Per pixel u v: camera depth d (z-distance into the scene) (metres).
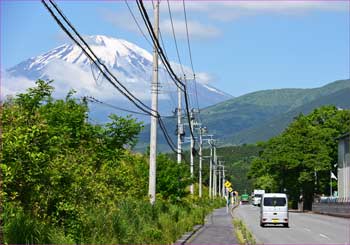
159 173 40.22
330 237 31.56
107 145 24.72
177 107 54.78
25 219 13.55
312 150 87.75
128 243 19.42
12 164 12.95
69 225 16.02
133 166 34.38
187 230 31.83
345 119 93.56
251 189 188.12
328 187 94.31
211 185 109.69
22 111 14.48
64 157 16.66
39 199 14.66
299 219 54.28
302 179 86.62
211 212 66.12
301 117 98.25
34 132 13.53
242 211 81.19
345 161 80.44
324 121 95.94
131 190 28.08
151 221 24.89
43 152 13.97
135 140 25.52
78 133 22.86
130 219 22.17
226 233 32.16
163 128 38.44
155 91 29.09
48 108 22.72
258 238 30.61
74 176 16.39
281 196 42.12
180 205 40.88
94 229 17.69
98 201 19.86
